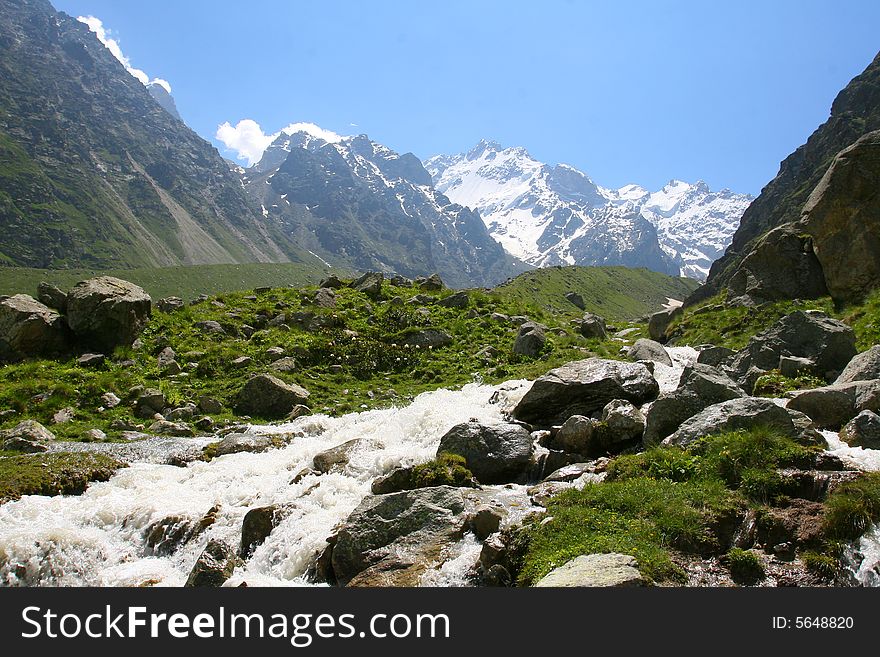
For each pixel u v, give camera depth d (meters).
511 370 36.66
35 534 18.52
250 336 42.19
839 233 39.03
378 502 17.39
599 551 13.69
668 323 50.28
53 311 38.06
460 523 16.42
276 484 22.42
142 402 31.91
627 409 21.44
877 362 22.08
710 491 15.68
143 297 40.62
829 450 17.31
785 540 14.06
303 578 17.06
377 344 40.44
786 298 42.78
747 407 18.45
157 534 19.78
